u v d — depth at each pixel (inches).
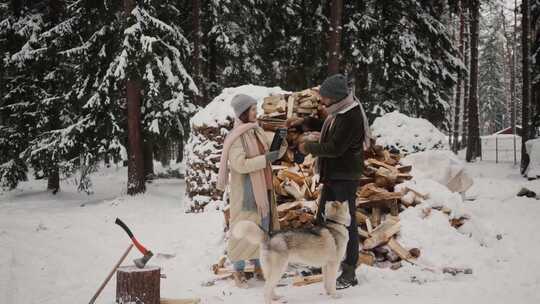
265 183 186.4
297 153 231.5
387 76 567.2
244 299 168.2
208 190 357.7
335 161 176.2
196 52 594.6
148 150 574.2
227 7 633.0
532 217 275.0
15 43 580.7
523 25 610.9
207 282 193.3
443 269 190.7
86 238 280.7
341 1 527.5
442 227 217.0
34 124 564.4
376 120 354.9
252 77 679.7
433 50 606.5
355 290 171.2
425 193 236.8
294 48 647.1
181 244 266.7
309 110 284.8
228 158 187.5
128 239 284.5
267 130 286.2
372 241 207.9
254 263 193.2
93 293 180.2
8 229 282.0
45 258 226.5
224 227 259.8
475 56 871.1
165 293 179.6
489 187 399.9
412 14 585.0
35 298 172.6
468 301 153.0
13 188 575.8
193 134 385.7
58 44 522.9
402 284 177.2
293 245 155.3
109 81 473.7
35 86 557.0
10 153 569.6
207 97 650.8
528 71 603.8
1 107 564.1
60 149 486.0
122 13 489.1
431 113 610.9
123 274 145.0
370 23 561.6
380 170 238.1
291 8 632.4
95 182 696.4
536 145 542.0
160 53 498.3
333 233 163.6
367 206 227.1
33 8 579.8
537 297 155.2
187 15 641.6
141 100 505.0
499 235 232.5
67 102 517.3
